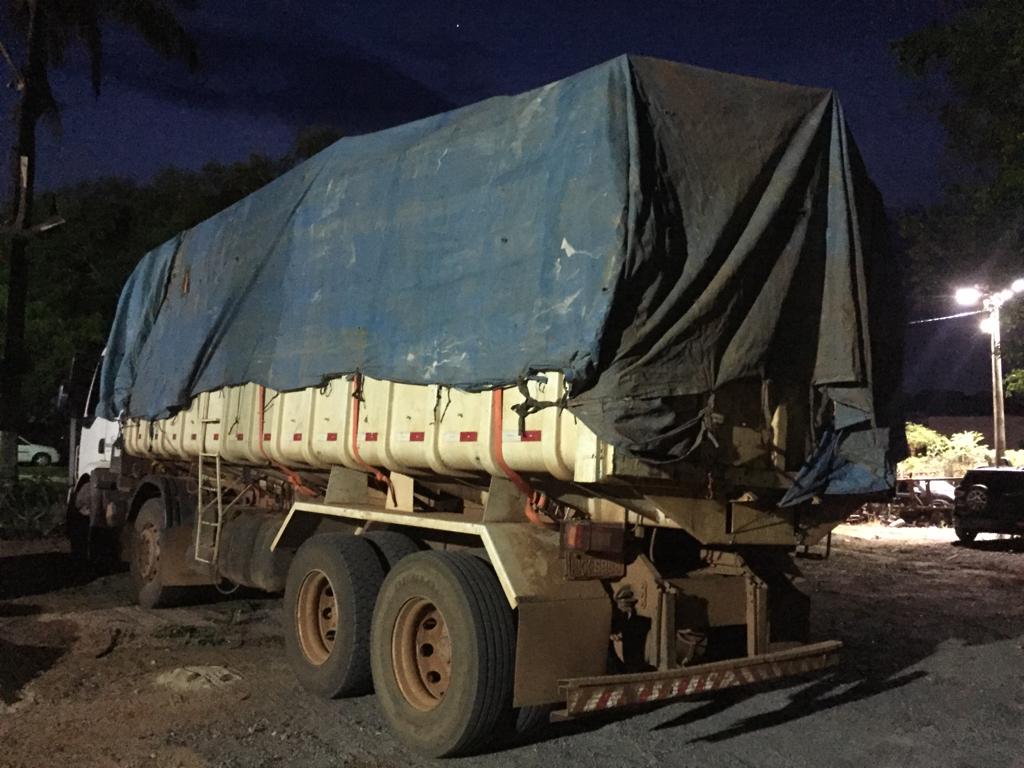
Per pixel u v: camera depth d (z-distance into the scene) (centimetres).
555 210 522
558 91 549
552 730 599
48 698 655
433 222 619
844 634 895
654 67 526
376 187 684
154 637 845
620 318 489
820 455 568
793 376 561
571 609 536
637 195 491
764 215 538
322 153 775
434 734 541
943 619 975
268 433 807
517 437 540
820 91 576
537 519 578
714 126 535
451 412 598
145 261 1147
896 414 610
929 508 2209
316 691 661
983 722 620
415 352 611
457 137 618
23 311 1891
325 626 692
